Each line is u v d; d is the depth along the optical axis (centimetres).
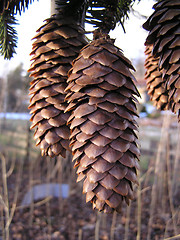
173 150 116
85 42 20
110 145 16
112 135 16
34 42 20
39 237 78
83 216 91
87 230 83
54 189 105
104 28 18
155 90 22
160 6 16
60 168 100
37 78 20
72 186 112
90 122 16
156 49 17
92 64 16
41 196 102
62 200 101
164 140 97
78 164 17
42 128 19
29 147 132
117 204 15
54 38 19
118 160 16
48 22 20
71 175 108
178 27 16
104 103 16
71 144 17
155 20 17
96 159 16
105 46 17
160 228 81
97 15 22
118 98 16
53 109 19
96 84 16
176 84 16
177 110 16
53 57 19
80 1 21
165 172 97
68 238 79
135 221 87
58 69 19
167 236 76
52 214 92
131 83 17
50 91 19
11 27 25
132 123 17
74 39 19
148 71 22
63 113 19
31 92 19
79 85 16
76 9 21
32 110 19
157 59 21
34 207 95
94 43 17
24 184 113
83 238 78
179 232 77
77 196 104
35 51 20
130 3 22
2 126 144
